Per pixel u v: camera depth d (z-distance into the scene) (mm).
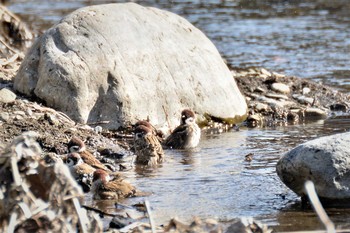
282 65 38344
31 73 26297
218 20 53969
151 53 27000
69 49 26016
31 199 14516
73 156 21297
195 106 27500
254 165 22250
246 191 19719
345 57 40406
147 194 19547
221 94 28219
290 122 28578
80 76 25594
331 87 33312
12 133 23656
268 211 18062
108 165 22312
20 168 14758
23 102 25719
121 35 26688
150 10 28516
